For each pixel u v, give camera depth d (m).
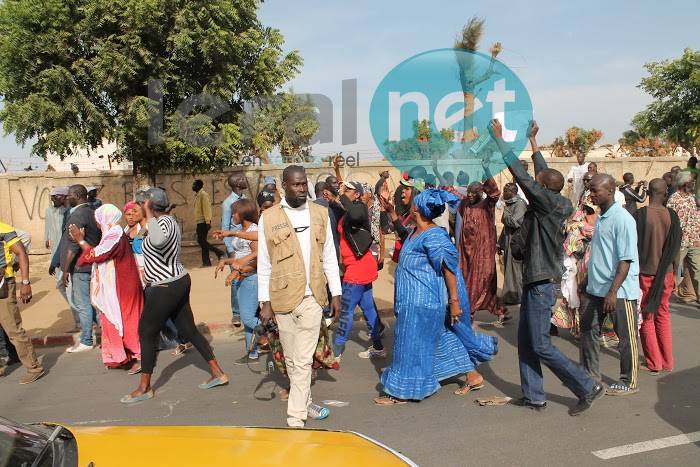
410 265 5.09
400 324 5.16
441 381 5.75
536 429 4.62
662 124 19.70
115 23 9.91
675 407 5.03
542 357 4.76
